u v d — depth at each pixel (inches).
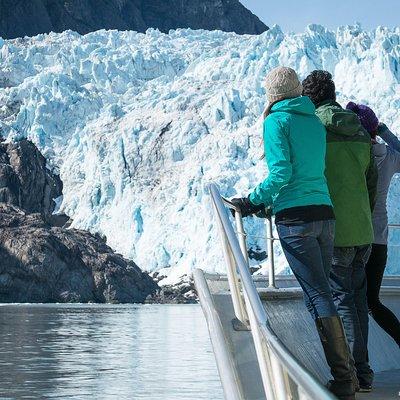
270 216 238.8
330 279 258.5
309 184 221.1
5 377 1691.7
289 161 217.9
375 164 258.8
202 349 2524.6
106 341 2871.6
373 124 289.9
